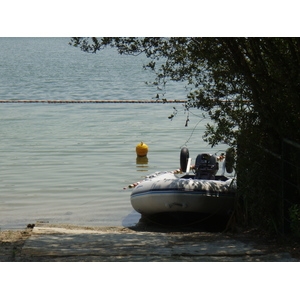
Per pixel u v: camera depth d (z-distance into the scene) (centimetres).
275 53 1628
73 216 2461
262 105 1711
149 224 2372
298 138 1725
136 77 12294
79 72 13912
